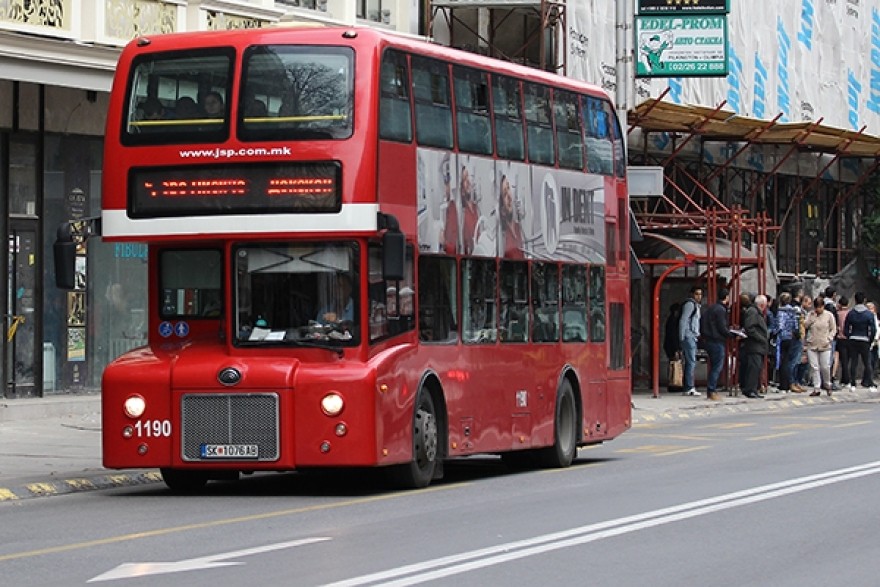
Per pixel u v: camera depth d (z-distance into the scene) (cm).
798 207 6456
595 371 3109
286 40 2336
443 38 4884
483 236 2662
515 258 2772
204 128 2333
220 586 1463
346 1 4291
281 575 1530
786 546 1775
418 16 4756
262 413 2305
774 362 5497
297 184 2303
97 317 3788
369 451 2297
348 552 1700
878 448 3200
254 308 2348
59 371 3694
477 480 2659
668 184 5500
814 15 6384
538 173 2869
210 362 2331
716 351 4919
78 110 3725
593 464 2984
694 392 5022
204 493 2453
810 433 3709
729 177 5938
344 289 2331
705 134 5456
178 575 1535
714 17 4894
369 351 2327
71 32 3384
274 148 2309
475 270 2634
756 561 1661
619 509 2133
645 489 2417
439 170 2516
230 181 2320
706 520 2005
